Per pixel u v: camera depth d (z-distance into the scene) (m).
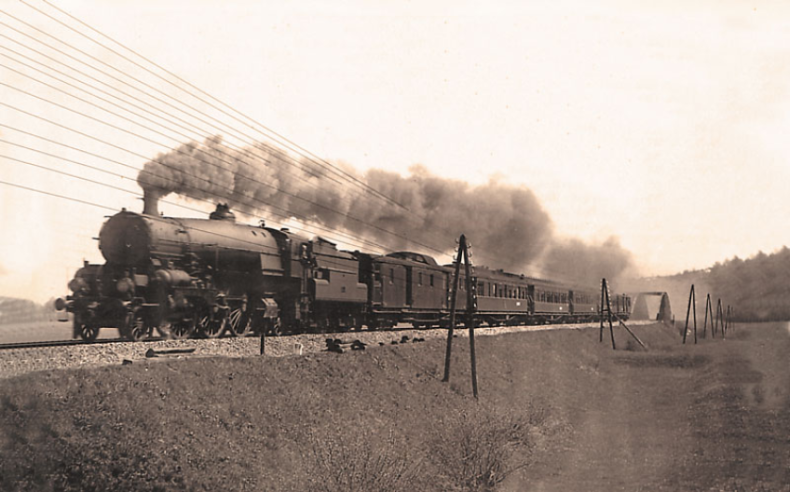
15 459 9.95
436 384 20.58
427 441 15.72
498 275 40.28
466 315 35.88
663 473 15.04
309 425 13.95
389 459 13.20
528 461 16.17
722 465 15.41
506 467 15.18
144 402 11.99
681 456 16.47
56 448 10.33
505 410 20.03
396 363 20.67
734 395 24.39
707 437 18.31
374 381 18.27
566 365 33.09
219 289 20.42
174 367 13.68
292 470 12.23
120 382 12.24
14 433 10.28
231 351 16.62
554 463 16.27
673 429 19.73
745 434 18.30
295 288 23.62
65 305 17.45
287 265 23.11
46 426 10.58
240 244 21.36
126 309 17.19
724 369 33.19
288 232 23.73
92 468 10.28
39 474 9.92
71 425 10.80
